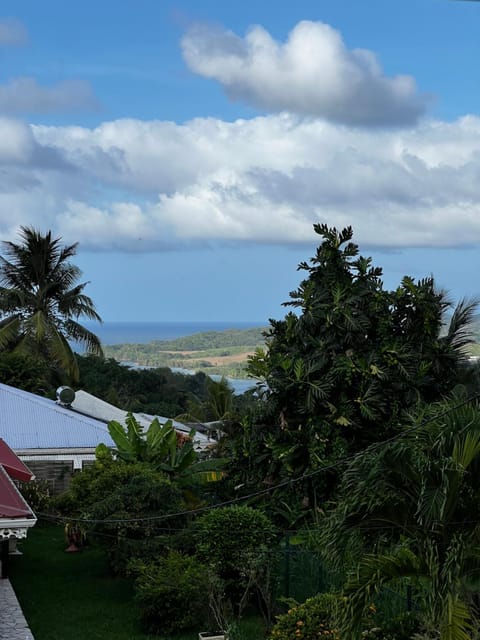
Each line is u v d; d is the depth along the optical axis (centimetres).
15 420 2975
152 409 6519
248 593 1917
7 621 1819
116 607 1980
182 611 1828
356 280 2436
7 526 1558
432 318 2444
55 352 4881
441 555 1160
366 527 1223
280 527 2236
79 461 2889
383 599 1534
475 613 1179
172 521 2141
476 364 2461
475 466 1162
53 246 5038
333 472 2192
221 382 5844
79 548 2483
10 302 4925
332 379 2264
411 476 1185
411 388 2320
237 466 2462
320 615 1522
